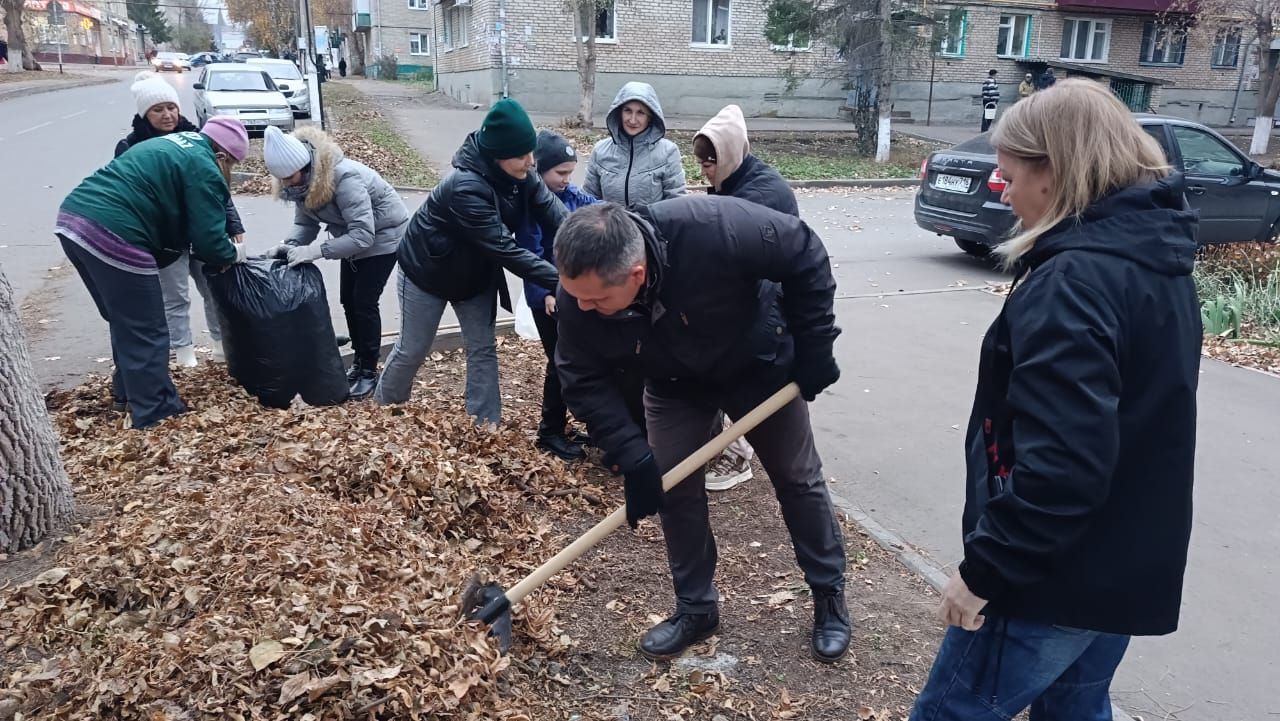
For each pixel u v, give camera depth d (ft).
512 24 72.69
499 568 11.14
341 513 10.74
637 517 8.91
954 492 14.66
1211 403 18.89
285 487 11.20
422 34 146.82
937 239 38.09
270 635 8.01
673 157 15.96
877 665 9.97
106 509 11.01
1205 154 32.14
